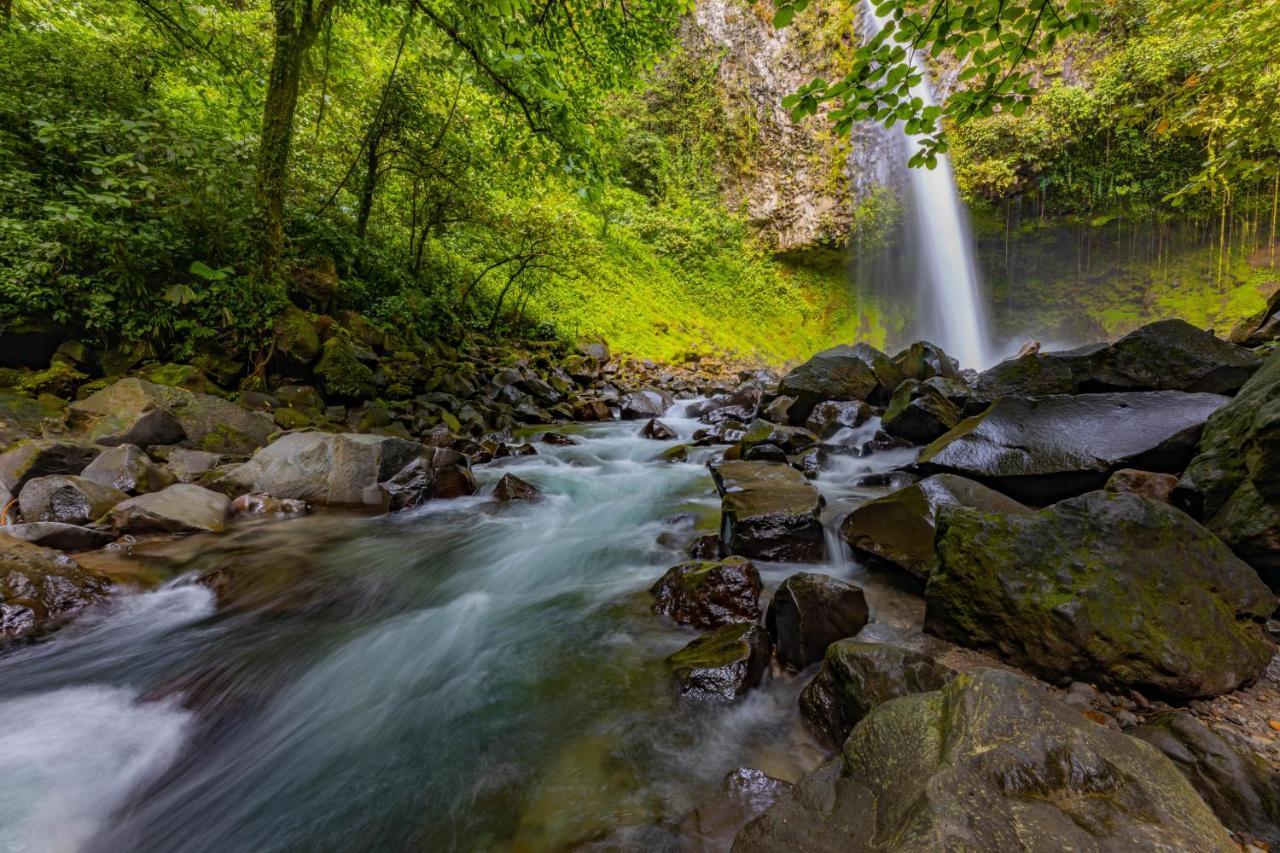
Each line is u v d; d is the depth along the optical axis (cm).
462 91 1087
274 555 448
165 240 677
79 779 234
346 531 513
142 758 250
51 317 627
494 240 1406
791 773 219
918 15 254
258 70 934
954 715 167
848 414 809
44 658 312
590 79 877
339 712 284
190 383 675
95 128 607
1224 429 342
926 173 2484
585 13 772
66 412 559
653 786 216
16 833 205
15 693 284
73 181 662
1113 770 145
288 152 838
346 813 219
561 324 1708
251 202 772
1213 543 265
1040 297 2523
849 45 2489
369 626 366
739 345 2244
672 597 354
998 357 2534
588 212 2102
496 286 1585
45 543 397
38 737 254
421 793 225
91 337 660
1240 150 629
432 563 460
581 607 371
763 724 249
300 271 920
